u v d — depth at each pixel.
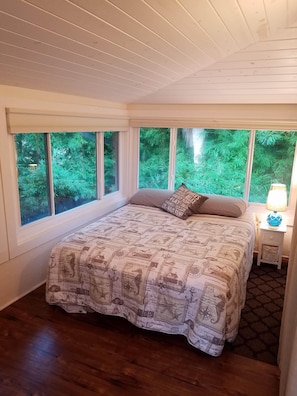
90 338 2.00
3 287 2.30
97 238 2.44
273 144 3.33
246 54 2.22
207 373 1.74
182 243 2.39
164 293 1.93
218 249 2.28
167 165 3.90
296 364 1.14
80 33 1.49
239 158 3.52
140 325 2.00
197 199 3.22
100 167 3.52
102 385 1.63
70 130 2.78
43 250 2.67
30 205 2.58
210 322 1.80
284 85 2.64
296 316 1.27
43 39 1.48
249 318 2.29
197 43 1.93
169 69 2.41
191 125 3.57
